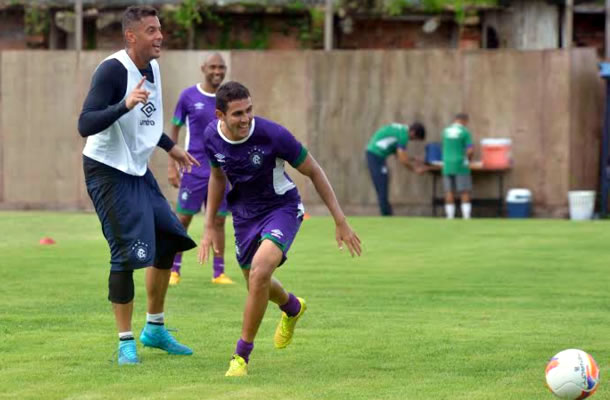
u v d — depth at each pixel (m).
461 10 35.50
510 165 31.33
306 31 36.84
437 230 26.19
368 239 23.84
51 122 33.25
